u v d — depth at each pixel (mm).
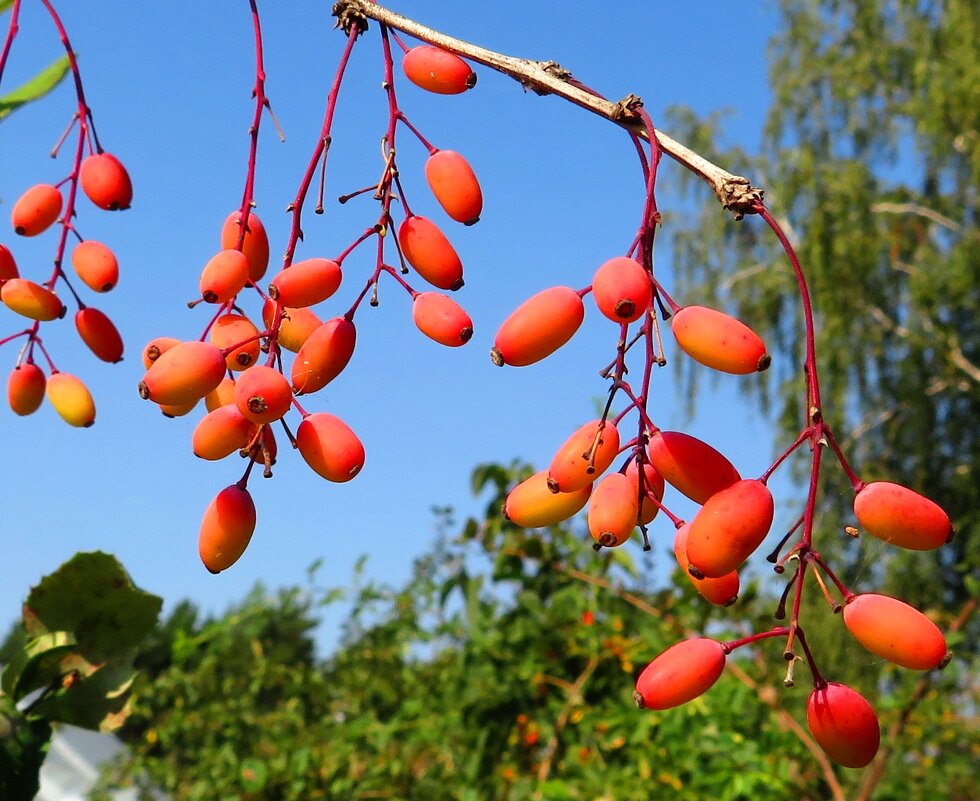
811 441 1191
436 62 1385
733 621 4211
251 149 1559
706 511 1147
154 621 1715
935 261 13148
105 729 1665
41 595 1688
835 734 1155
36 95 1891
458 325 1356
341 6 1463
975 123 12945
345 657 5805
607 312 1164
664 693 1186
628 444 1289
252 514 1322
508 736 4492
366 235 1425
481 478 4594
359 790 4984
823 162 14414
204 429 1340
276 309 1397
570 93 1285
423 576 5121
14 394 1834
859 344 13719
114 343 1844
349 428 1327
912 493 1196
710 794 3852
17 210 1798
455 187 1383
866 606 1175
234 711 6031
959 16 13406
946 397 13789
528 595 4477
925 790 3908
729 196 1179
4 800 1574
